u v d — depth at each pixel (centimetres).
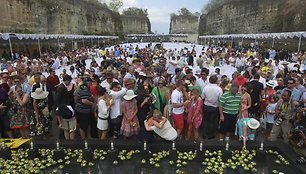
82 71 1116
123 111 660
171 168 607
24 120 693
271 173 588
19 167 593
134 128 667
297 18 4259
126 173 586
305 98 702
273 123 717
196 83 805
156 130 660
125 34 10462
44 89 777
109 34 8219
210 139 709
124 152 657
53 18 4634
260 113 794
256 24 5784
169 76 986
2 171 577
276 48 4159
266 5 5466
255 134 710
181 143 673
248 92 759
